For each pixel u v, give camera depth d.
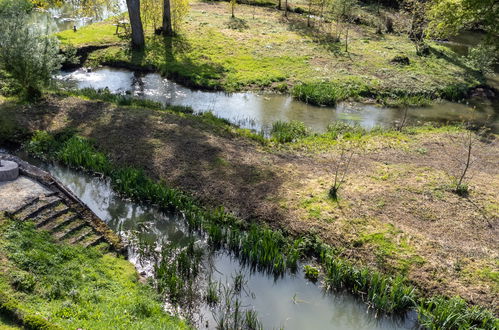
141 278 12.80
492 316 11.71
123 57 31.50
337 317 12.18
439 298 12.41
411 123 25.75
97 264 12.59
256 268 13.81
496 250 14.27
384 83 30.25
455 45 41.69
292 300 12.62
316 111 26.64
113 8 40.66
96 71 30.08
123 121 21.80
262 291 12.87
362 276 12.94
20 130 20.62
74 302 10.72
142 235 15.06
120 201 16.80
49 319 9.77
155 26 36.12
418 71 32.91
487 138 23.36
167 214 16.19
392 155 20.56
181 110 24.61
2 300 9.66
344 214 15.70
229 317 11.69
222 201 16.39
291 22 43.56
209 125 22.55
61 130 20.75
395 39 40.47
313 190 17.12
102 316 10.41
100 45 32.91
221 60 32.22
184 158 18.91
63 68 30.03
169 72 29.83
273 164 19.12
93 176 18.19
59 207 14.12
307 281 13.38
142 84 28.50
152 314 11.11
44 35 25.28
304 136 22.75
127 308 11.01
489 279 13.03
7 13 26.39
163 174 17.78
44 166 18.77
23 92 23.97
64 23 43.00
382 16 47.09
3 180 14.95
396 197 16.81
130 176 17.41
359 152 20.78
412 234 14.79
